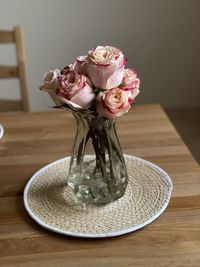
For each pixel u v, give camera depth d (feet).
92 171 2.84
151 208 2.78
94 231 2.59
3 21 7.16
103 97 2.44
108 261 2.39
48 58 7.52
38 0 7.00
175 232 2.58
